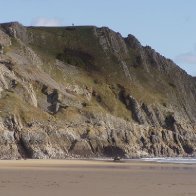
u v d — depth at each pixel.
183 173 85.69
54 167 99.94
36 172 80.38
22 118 161.00
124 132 192.38
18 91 178.88
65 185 56.03
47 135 158.38
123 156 181.75
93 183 59.72
